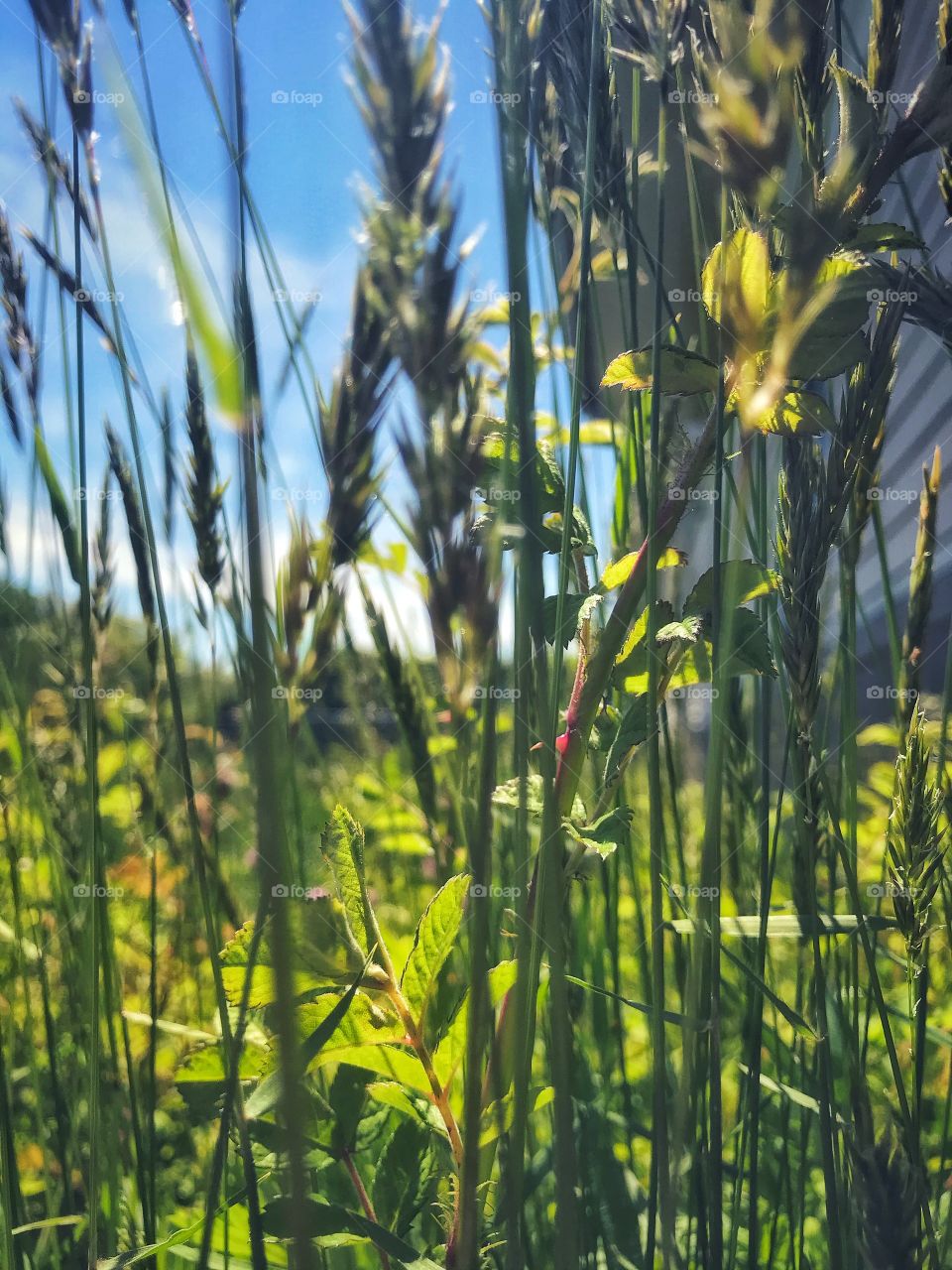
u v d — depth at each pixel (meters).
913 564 0.27
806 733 0.23
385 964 0.19
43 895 0.39
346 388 0.16
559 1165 0.14
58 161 0.26
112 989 0.28
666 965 0.39
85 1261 0.27
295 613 0.17
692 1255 0.28
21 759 0.34
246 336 0.11
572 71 0.24
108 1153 0.27
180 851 0.33
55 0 0.22
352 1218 0.19
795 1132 0.35
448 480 0.14
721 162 0.12
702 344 0.21
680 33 0.21
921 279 0.18
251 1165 0.17
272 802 0.08
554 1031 0.14
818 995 0.23
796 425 0.20
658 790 0.17
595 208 0.25
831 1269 0.22
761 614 0.25
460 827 0.31
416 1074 0.19
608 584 0.21
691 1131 0.25
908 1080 0.36
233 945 0.18
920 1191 0.21
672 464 0.22
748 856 0.34
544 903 0.14
